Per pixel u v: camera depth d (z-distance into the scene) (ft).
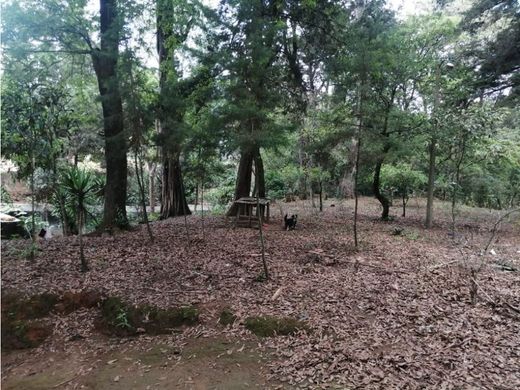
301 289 16.47
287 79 27.73
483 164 36.50
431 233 30.12
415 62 30.22
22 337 13.61
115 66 23.03
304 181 50.88
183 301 15.28
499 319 13.73
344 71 23.76
